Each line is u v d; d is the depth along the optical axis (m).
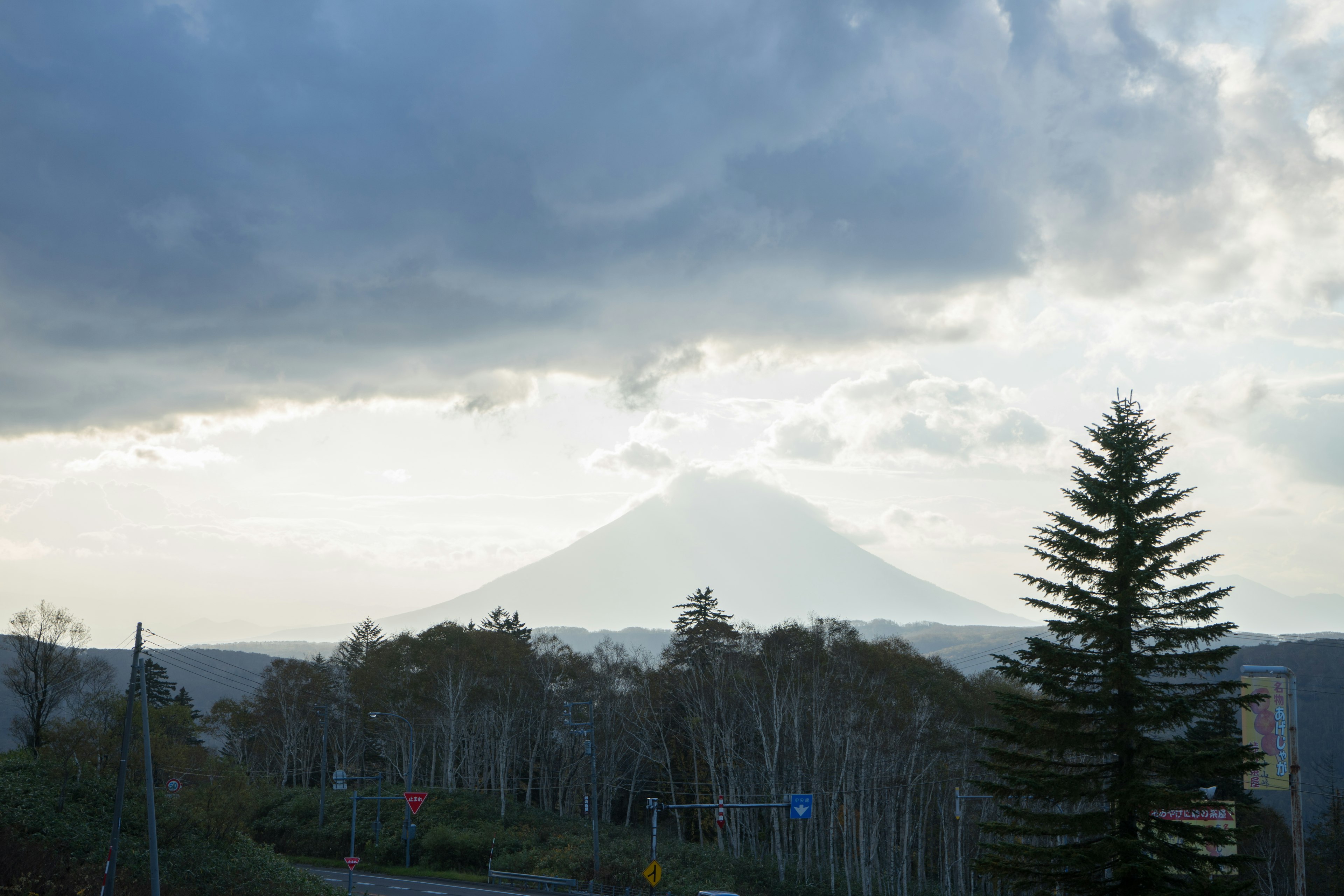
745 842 88.88
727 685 83.94
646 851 77.38
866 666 78.44
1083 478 27.00
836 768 76.06
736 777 86.00
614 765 94.69
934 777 77.56
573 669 100.38
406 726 102.38
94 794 59.88
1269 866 58.38
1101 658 25.77
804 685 78.38
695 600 102.81
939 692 75.38
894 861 75.94
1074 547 26.38
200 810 61.06
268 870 59.50
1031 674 26.61
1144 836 25.11
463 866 81.88
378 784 89.88
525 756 106.75
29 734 70.75
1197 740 25.19
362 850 85.31
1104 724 25.61
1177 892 23.59
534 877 72.25
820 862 81.31
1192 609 25.20
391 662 101.81
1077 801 26.77
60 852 48.91
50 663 71.44
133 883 47.09
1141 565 25.75
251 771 120.69
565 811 98.62
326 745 91.81
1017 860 25.97
